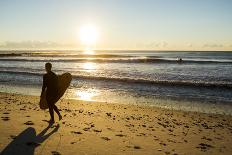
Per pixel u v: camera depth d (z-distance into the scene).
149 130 9.72
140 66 55.19
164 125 10.84
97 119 10.98
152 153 7.04
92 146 7.26
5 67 51.81
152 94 20.91
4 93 19.84
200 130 10.31
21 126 8.86
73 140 7.68
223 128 10.87
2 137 7.56
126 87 24.30
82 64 63.59
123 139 8.16
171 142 8.29
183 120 12.31
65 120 10.28
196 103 17.52
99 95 20.41
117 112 13.41
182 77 33.53
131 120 11.42
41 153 6.45
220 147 8.09
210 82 28.34
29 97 17.67
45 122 9.65
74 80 29.27
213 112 14.82
